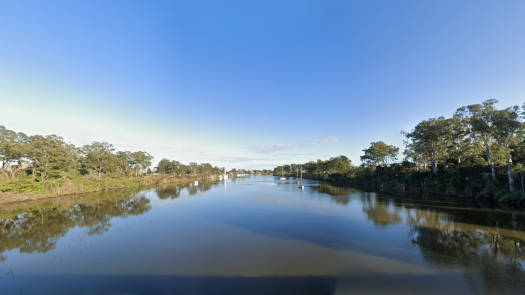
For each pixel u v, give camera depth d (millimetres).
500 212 20422
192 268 10266
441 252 11711
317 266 10352
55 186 39750
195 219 20422
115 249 12797
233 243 13633
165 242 13938
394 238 14227
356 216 20828
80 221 19891
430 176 38094
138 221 19750
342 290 8250
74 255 11961
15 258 11633
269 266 10406
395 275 9352
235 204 29156
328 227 17125
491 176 28297
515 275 9117
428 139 38750
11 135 34812
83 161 53812
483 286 8336
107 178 55906
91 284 8977
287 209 25078
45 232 16359
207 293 8133
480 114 27938
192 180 90688
